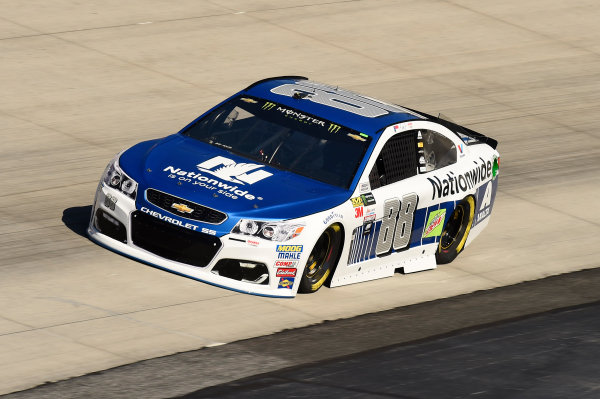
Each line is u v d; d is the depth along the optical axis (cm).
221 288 2906
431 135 3388
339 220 2944
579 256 3681
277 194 2920
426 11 6769
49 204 3512
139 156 3059
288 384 2375
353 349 2656
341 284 3089
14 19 5656
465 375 2541
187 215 2836
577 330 2941
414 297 3131
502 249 3678
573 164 4716
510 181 4409
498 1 7200
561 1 7419
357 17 6456
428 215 3303
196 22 5988
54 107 4569
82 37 5519
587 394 2481
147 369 2386
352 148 3122
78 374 2322
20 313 2617
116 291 2805
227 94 5003
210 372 2408
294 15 6338
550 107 5466
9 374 2286
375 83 5428
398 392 2392
